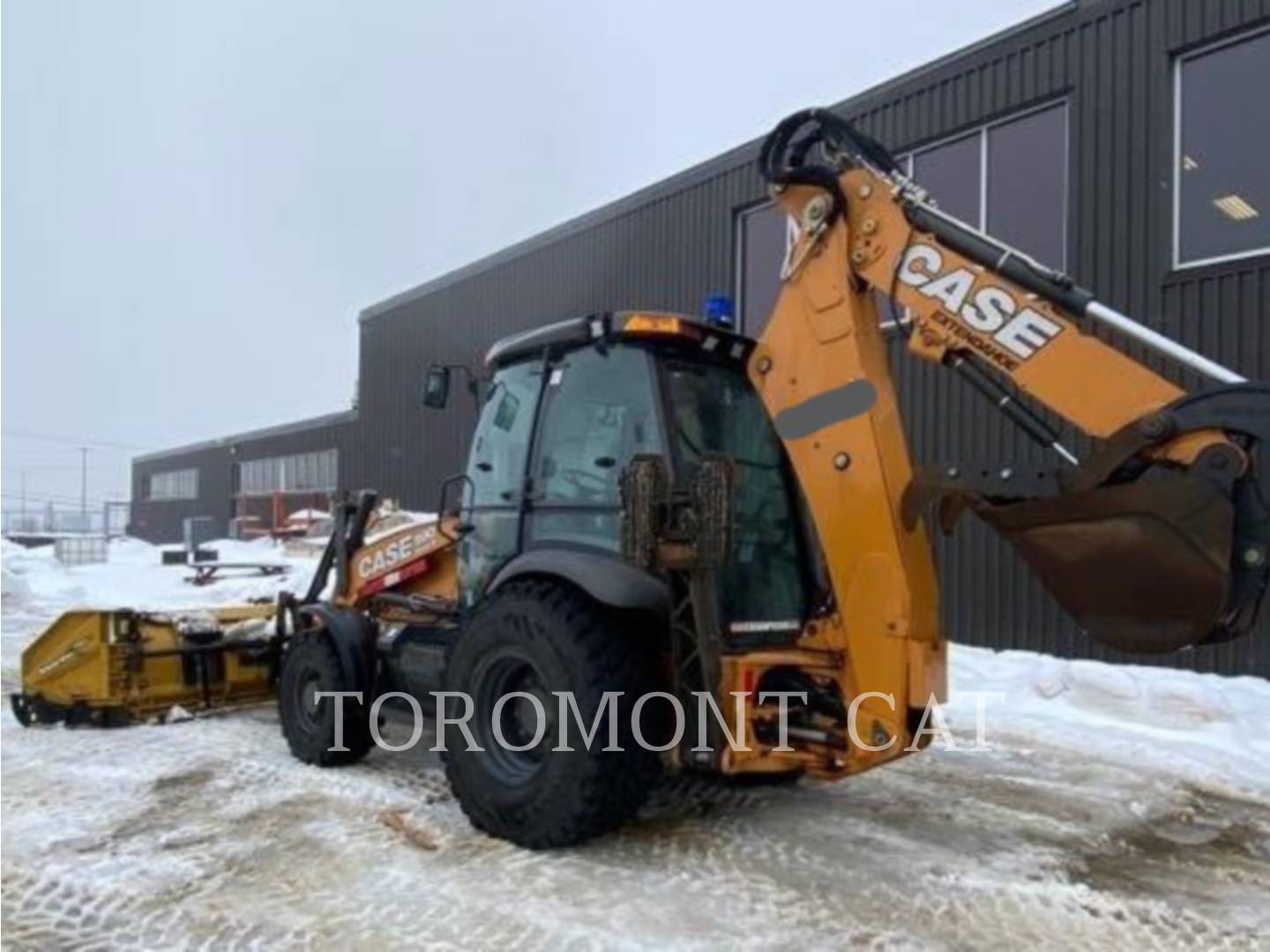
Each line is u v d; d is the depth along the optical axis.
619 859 3.91
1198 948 3.18
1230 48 7.17
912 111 9.23
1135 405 3.27
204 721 6.35
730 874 3.75
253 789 4.86
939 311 3.70
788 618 4.46
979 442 8.53
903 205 3.84
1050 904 3.50
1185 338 7.32
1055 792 4.92
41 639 6.31
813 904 3.48
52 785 4.91
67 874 3.72
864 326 3.95
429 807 4.55
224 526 38.69
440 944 3.16
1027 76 8.34
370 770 5.22
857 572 3.82
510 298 14.67
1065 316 3.48
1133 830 4.36
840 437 3.91
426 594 5.55
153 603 14.13
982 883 3.68
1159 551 3.06
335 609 5.63
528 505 4.61
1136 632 3.14
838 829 4.30
